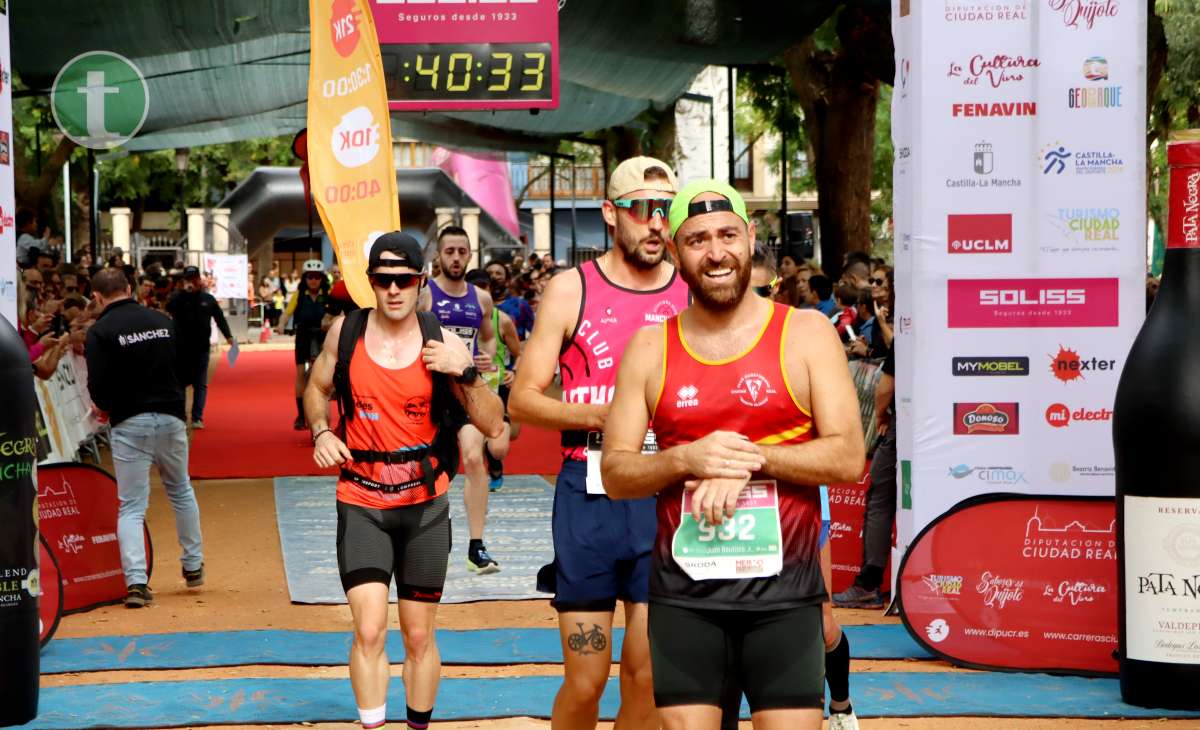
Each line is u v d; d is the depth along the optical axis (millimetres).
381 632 5348
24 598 6027
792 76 21703
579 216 53000
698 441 3580
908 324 7824
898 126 7926
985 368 7707
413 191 43031
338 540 5461
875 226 34406
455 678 6809
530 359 4941
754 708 3736
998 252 7668
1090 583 7125
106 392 8578
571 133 29562
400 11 13500
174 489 8883
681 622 3701
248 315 50125
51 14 14305
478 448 9312
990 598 7199
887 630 7895
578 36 16828
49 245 22562
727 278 3654
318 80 9305
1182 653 6242
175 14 14547
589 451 4812
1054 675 7023
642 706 4828
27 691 6027
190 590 8992
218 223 44000
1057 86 7609
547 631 7727
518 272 28000
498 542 10586
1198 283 6266
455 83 13570
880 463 8438
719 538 3672
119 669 6996
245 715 6176
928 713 6223
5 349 6008
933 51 7633
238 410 22219
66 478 8617
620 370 3857
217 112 23281
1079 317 7645
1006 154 7645
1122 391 6375
